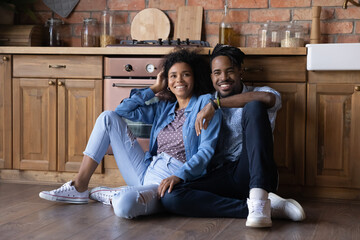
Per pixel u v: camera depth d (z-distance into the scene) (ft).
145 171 7.75
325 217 7.26
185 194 6.84
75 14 11.26
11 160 9.96
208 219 6.89
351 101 8.63
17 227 6.38
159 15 10.91
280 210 6.90
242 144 7.21
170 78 7.65
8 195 8.61
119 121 7.80
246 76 8.95
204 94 7.89
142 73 9.18
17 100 9.84
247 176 6.95
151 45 9.33
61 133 9.69
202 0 10.72
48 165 9.78
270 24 10.19
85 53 9.32
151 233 6.13
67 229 6.30
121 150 7.79
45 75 9.67
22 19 11.48
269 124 6.67
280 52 8.68
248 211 6.86
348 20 10.09
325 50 8.51
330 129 8.73
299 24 10.28
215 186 7.15
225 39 10.23
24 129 9.86
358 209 7.96
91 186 9.65
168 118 7.69
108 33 10.80
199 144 7.39
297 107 8.82
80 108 9.58
